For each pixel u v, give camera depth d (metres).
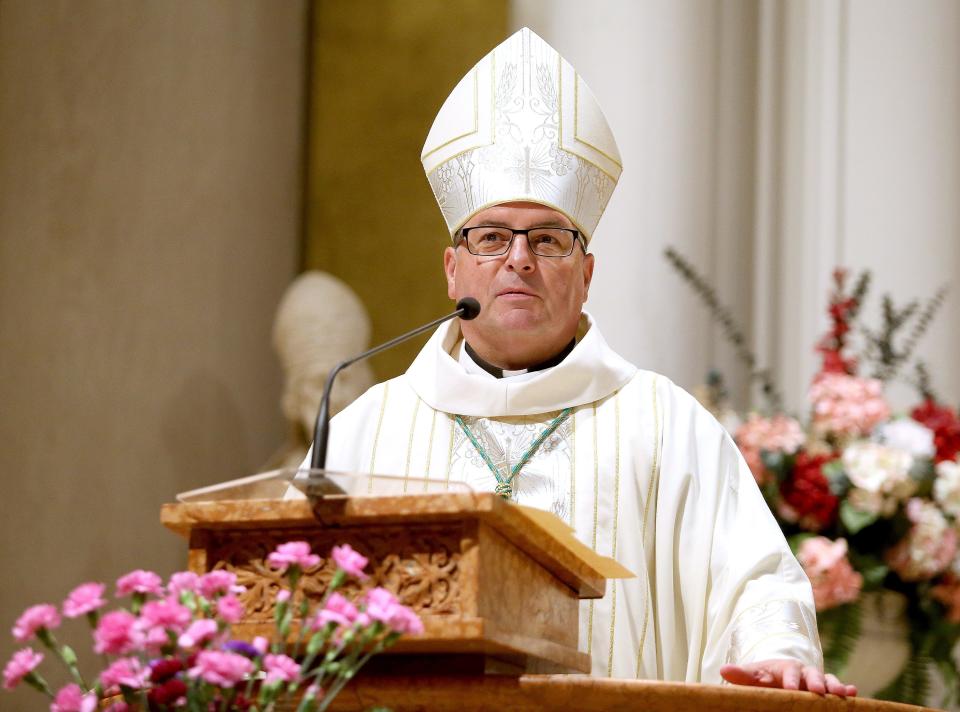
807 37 16.62
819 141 16.36
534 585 5.62
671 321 15.16
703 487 7.88
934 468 11.25
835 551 10.87
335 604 4.61
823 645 11.01
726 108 16.48
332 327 17.02
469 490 5.07
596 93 15.62
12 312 16.56
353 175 19.28
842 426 11.57
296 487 5.20
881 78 16.06
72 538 16.41
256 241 18.55
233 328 18.14
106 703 5.15
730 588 7.32
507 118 8.66
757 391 15.77
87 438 16.70
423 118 19.17
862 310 15.45
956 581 11.17
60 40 17.33
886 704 5.79
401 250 18.89
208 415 17.67
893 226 15.66
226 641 4.63
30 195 16.89
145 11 17.83
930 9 16.02
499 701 5.26
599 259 15.34
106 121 17.42
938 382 15.06
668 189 15.41
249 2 18.88
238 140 18.48
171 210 17.72
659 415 8.17
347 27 19.61
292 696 5.07
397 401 8.58
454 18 19.30
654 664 7.57
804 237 16.25
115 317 17.12
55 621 4.64
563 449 8.12
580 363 8.21
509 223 8.35
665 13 15.76
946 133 15.72
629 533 7.82
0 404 16.34
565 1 15.81
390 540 5.15
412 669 5.40
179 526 5.36
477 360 8.56
